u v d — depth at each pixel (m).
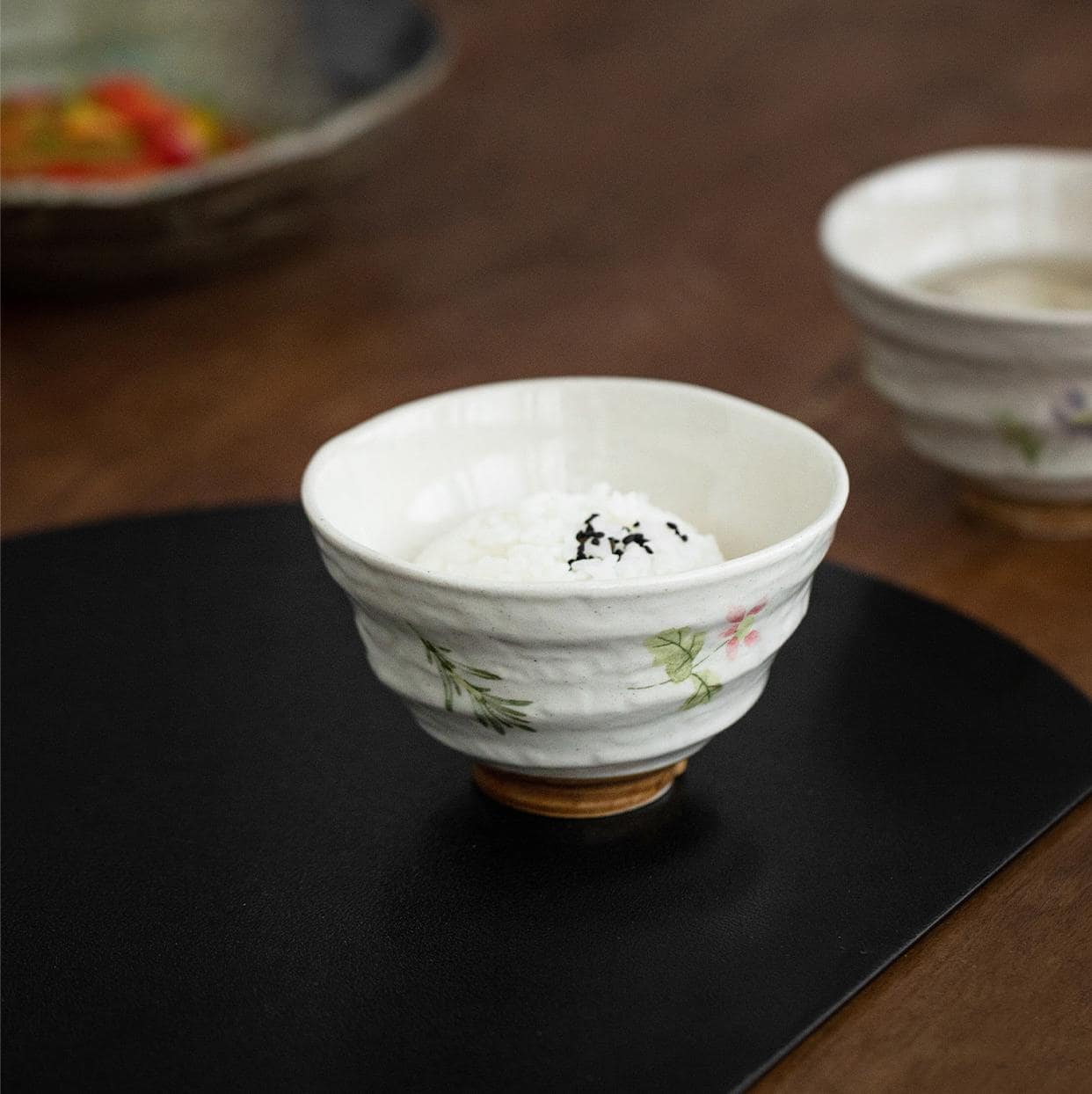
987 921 0.83
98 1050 0.75
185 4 2.33
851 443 1.51
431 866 0.87
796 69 2.71
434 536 0.95
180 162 2.03
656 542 0.87
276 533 1.22
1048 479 1.26
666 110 2.57
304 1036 0.75
